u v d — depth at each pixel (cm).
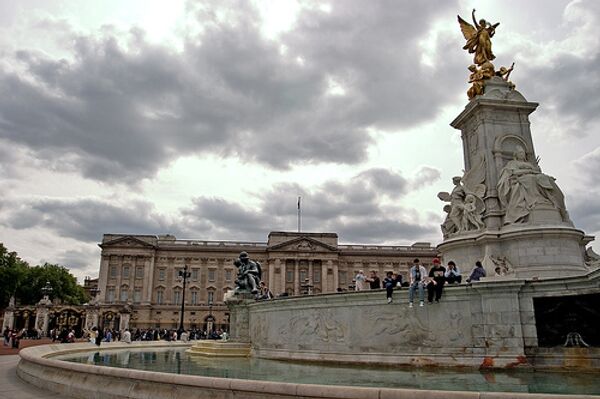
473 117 2520
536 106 2442
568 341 1364
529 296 1434
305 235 11538
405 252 11612
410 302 1544
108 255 11050
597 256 2234
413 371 1397
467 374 1303
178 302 11188
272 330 1970
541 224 2058
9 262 9938
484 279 1497
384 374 1313
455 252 2275
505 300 1433
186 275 6744
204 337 6625
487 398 693
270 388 809
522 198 2138
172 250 11419
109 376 1045
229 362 1750
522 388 1037
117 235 11206
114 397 997
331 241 11588
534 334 1408
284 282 11181
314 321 1778
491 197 2250
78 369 1138
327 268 11288
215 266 11425
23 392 1185
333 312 1720
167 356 2097
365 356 1606
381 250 11625
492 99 2403
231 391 847
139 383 978
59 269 11356
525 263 2042
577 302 1369
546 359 1377
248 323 2192
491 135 2391
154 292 11138
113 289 10894
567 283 1388
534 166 2327
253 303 2145
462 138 2636
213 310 11131
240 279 2322
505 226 2141
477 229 2223
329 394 759
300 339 1816
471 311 1477
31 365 1426
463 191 2361
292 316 1872
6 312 6719
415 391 725
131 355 2170
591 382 1125
